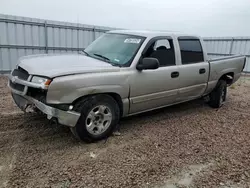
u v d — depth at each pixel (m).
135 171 2.88
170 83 4.38
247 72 14.22
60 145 3.42
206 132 4.27
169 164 3.10
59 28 10.58
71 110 3.20
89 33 11.56
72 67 3.30
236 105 6.32
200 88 5.16
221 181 2.82
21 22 9.49
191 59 4.86
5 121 4.13
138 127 4.29
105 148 3.42
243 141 3.97
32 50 10.09
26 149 3.24
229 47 14.98
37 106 3.17
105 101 3.50
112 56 4.02
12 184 2.49
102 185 2.57
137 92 3.88
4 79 8.56
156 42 4.19
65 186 2.52
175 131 4.22
